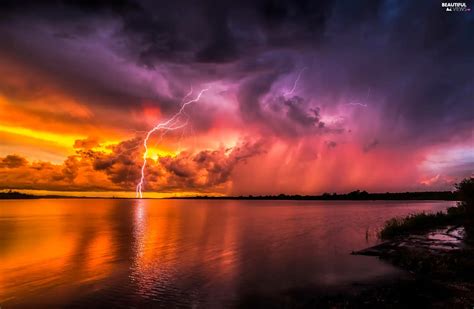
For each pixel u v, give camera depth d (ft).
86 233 136.36
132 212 341.82
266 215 263.49
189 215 278.87
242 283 53.26
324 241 99.50
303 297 44.65
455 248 61.87
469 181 90.94
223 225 169.89
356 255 68.80
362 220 179.52
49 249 95.66
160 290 50.65
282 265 66.08
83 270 66.80
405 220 106.42
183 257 78.43
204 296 47.21
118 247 97.19
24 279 60.13
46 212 337.72
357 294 43.04
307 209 379.14
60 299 47.88
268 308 41.37
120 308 43.45
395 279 48.52
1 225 178.70
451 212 115.75
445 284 42.75
